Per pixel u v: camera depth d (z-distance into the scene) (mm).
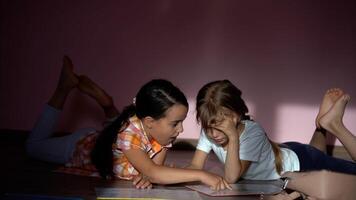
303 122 3439
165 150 1898
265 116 3449
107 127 1918
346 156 3312
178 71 3406
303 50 3432
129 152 1779
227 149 1852
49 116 2344
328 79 3438
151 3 3391
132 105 1895
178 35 3402
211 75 3416
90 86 2498
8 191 1558
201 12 3418
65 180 1825
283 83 3441
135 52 3383
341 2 3430
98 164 1892
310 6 3432
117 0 3365
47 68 3320
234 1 3424
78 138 2160
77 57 3340
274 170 2123
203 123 1842
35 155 2301
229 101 1812
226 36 3422
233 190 1766
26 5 3297
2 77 3293
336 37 3439
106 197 1532
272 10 3441
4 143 3039
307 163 2178
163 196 1600
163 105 1715
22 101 3311
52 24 3318
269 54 3445
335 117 2207
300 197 1670
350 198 1530
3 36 3287
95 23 3348
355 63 3436
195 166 2035
